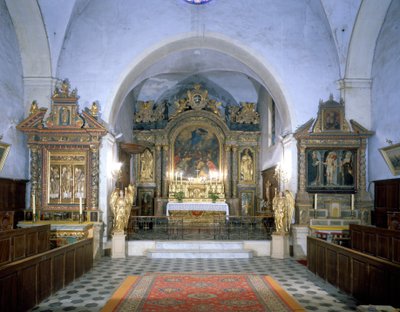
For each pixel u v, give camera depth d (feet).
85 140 44.78
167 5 47.50
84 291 28.78
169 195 66.13
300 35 47.98
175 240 46.21
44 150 45.09
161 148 68.39
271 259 42.98
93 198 44.57
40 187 44.80
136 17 47.39
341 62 46.83
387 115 42.37
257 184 69.00
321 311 24.25
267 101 63.82
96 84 46.75
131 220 53.21
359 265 25.73
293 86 47.50
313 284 31.32
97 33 47.14
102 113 46.47
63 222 40.78
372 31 44.32
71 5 43.93
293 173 46.93
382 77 43.73
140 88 68.13
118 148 55.01
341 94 47.01
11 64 42.60
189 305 25.39
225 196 67.26
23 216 43.37
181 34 47.29
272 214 56.03
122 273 35.37
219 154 68.64
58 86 46.34
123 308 24.62
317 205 46.39
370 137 45.78
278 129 56.13
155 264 39.78
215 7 47.70
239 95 70.90
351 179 46.68
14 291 21.89
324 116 46.42
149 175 68.44
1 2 40.70
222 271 36.42
